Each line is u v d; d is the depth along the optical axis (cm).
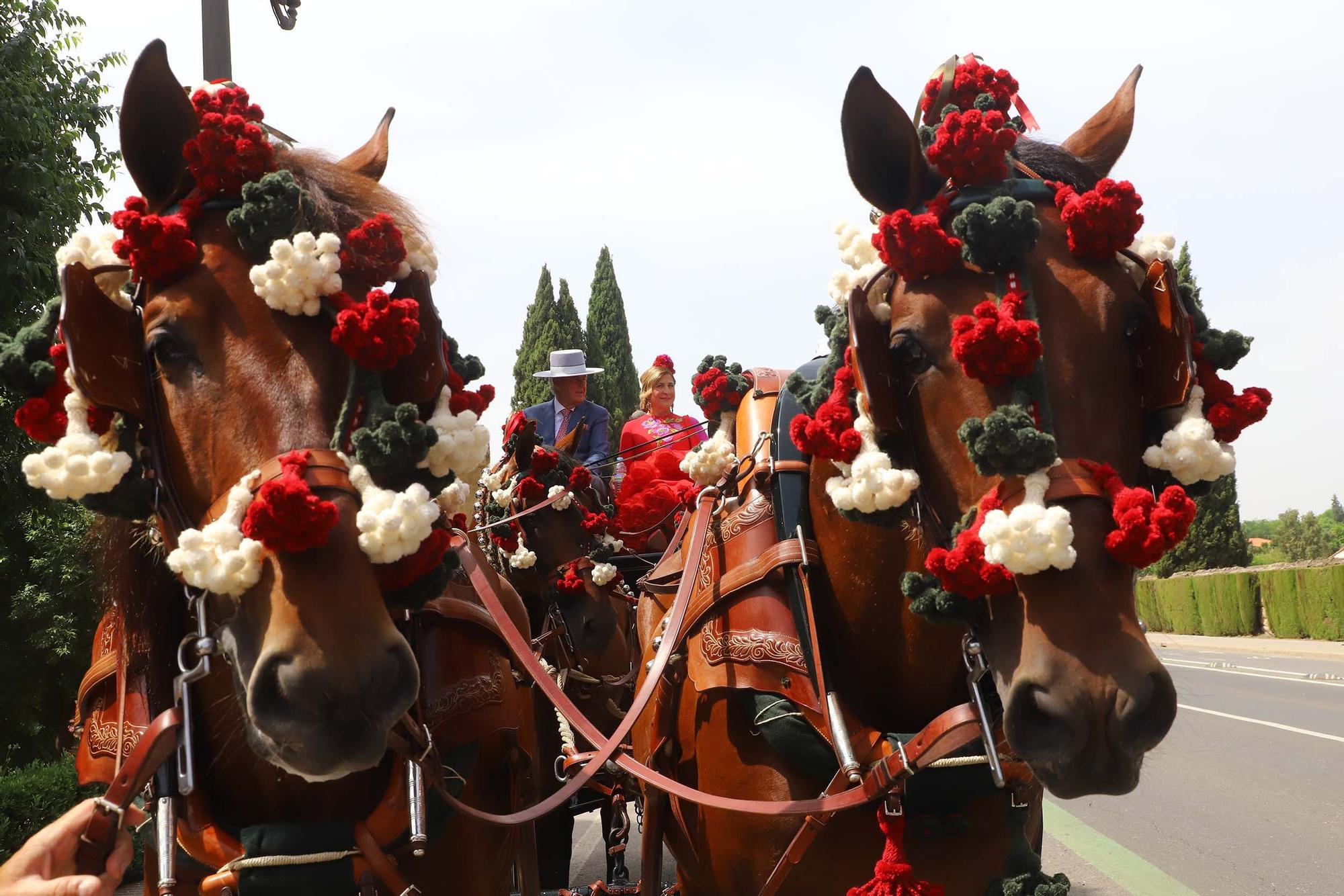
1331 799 796
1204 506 3541
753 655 263
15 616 777
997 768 221
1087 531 189
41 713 838
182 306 204
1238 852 641
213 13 546
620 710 516
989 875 243
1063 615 186
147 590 235
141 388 208
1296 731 1127
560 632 531
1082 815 747
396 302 201
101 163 859
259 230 204
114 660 244
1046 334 200
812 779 255
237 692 196
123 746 229
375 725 184
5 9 791
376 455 196
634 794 453
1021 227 201
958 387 206
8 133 745
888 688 258
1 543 777
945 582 199
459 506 269
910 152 227
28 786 656
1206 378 212
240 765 231
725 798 251
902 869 228
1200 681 1673
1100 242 204
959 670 245
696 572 299
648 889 316
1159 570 3622
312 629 183
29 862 190
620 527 544
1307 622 2600
